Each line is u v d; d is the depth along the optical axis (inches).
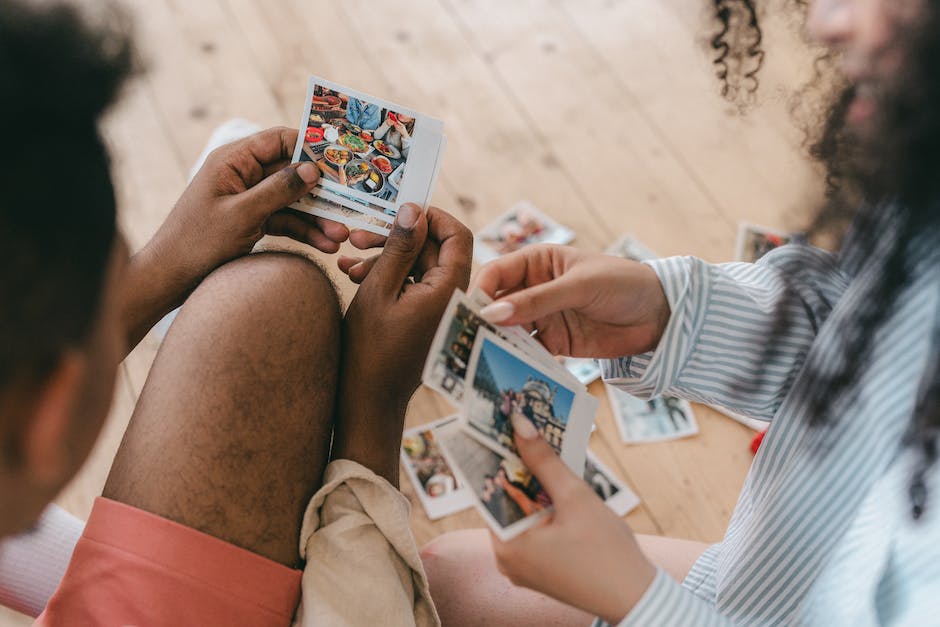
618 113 96.6
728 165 92.9
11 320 19.1
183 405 36.0
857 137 29.3
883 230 32.0
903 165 26.7
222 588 34.2
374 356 41.2
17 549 42.8
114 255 22.6
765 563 36.1
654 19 104.8
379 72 97.9
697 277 39.9
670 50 101.9
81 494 68.1
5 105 19.0
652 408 76.7
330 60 98.3
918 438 27.6
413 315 40.8
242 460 36.2
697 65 100.7
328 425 40.4
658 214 89.0
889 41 25.5
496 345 35.7
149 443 35.5
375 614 36.6
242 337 37.7
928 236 28.9
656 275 39.5
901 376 30.4
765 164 93.0
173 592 33.3
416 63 99.0
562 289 36.4
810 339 39.3
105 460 69.8
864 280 33.1
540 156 92.7
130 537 33.5
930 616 25.3
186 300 42.8
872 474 31.5
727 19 47.3
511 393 35.3
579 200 89.6
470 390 34.3
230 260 43.9
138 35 22.0
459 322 34.9
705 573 41.6
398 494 39.8
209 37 98.7
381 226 46.6
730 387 41.9
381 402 41.5
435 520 70.1
